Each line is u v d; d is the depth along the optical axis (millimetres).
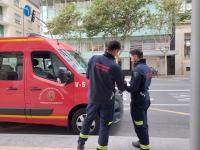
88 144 6020
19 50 7695
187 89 19469
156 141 6363
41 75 7586
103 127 5176
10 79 7711
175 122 9367
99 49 43375
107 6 33406
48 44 7605
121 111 7730
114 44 5035
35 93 7559
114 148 5863
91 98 5207
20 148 5801
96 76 5082
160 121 9492
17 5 49094
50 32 38281
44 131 8117
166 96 15891
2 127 8594
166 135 7801
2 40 7805
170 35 41031
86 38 43188
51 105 7496
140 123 5527
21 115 7637
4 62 7777
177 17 35344
